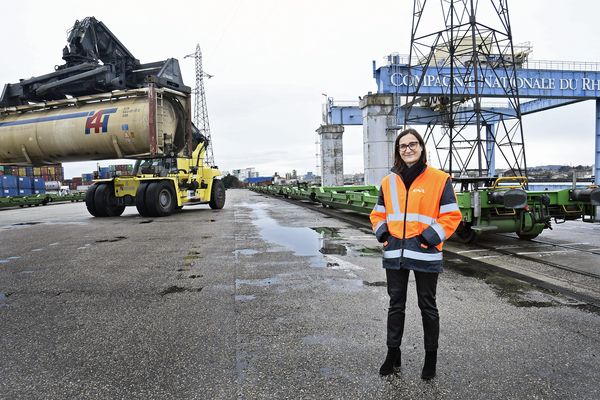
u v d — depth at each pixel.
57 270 5.95
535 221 7.55
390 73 27.27
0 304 4.36
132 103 14.01
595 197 7.34
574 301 4.23
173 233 9.77
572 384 2.59
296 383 2.63
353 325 3.59
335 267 5.84
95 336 3.45
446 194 2.69
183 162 15.58
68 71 15.48
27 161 15.59
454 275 5.34
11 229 11.56
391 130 27.19
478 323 3.62
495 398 2.44
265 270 5.69
